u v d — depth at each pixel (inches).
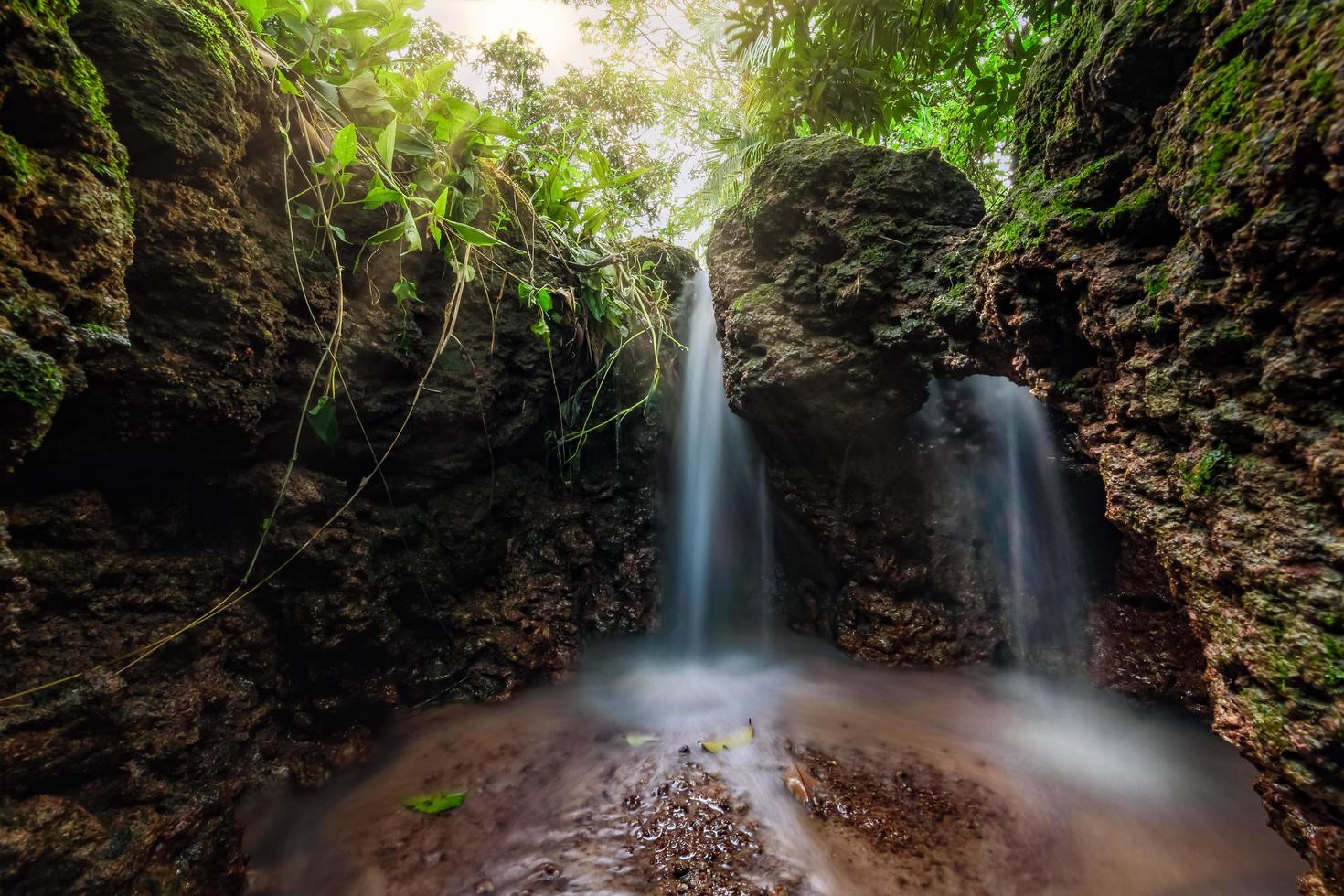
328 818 101.8
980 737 127.0
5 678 70.3
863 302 120.3
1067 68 85.0
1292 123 46.7
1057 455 142.7
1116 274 71.9
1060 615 153.3
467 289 135.3
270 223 97.5
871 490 157.9
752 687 153.8
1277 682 52.7
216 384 86.4
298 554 106.5
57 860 64.1
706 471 187.9
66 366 59.3
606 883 87.1
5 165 53.8
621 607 179.6
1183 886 87.0
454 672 140.0
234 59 85.0
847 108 159.0
